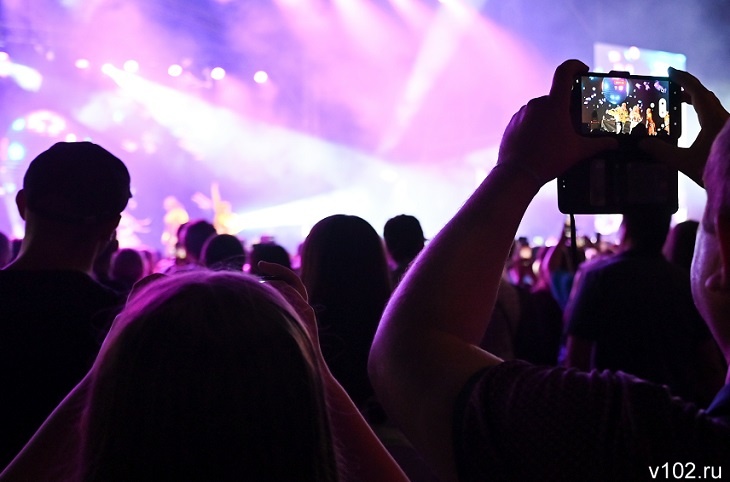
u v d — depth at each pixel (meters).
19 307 1.82
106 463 0.75
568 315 3.11
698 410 0.78
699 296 0.85
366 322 2.63
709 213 0.83
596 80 1.14
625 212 1.09
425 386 0.86
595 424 0.78
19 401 1.78
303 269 2.72
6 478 1.00
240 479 0.74
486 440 0.81
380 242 2.76
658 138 1.14
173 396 0.75
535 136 0.97
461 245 0.92
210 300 0.79
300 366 0.79
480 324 0.91
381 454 1.07
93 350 1.84
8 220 14.53
